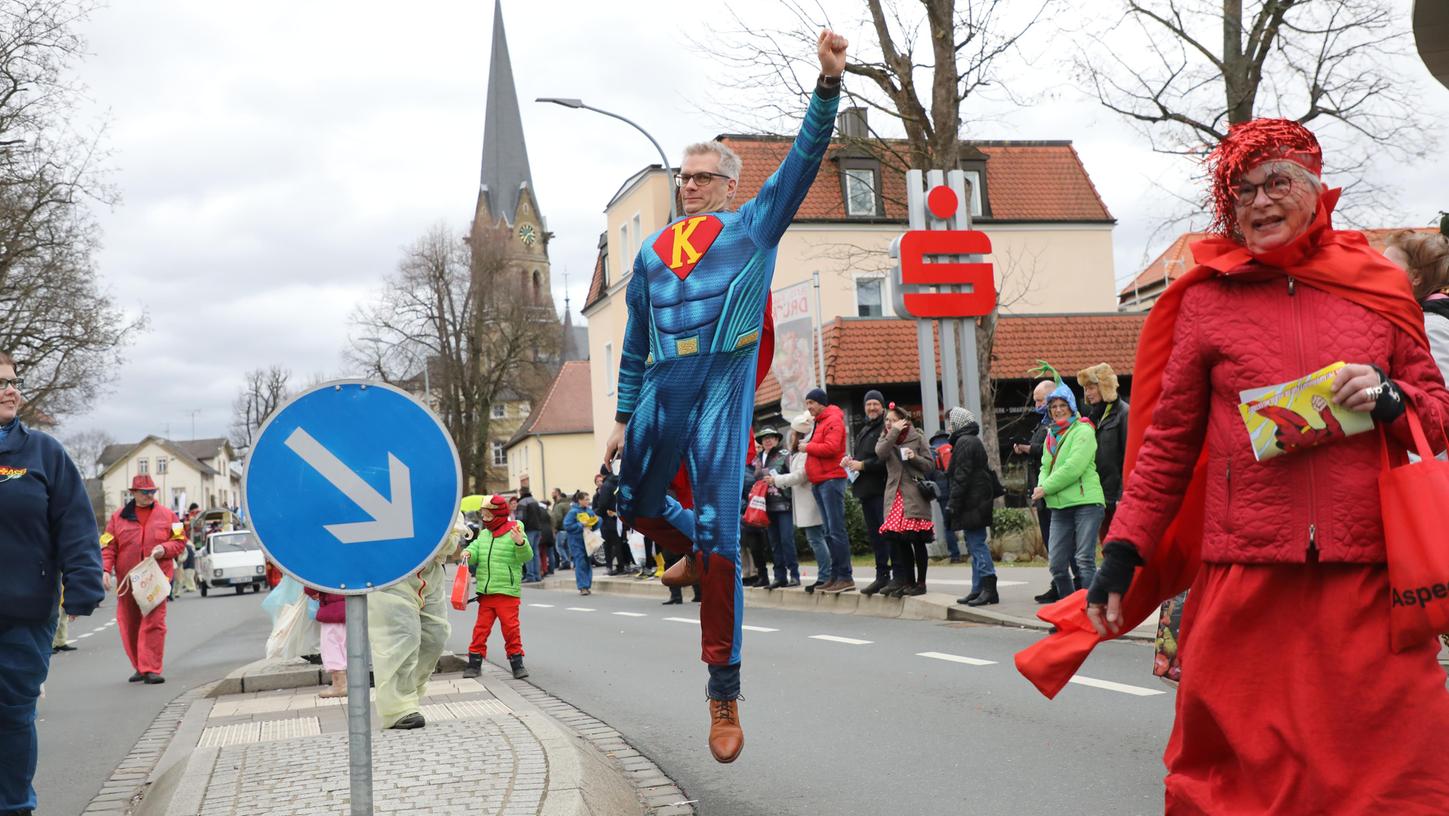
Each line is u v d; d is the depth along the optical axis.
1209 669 3.12
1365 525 2.96
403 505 3.96
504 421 82.44
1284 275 3.16
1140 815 5.04
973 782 5.73
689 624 14.05
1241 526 3.12
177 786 5.62
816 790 5.79
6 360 5.43
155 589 12.21
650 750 6.87
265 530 3.86
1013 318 35.19
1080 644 3.46
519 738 6.32
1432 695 2.86
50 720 9.97
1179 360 3.29
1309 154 3.16
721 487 4.66
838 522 14.67
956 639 10.74
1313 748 2.94
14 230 37.44
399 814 4.84
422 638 8.16
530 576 27.12
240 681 10.22
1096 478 10.92
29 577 5.30
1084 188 44.34
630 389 4.93
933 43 23.17
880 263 40.59
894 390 32.97
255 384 106.44
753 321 4.64
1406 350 3.06
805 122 4.47
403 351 69.88
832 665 9.66
